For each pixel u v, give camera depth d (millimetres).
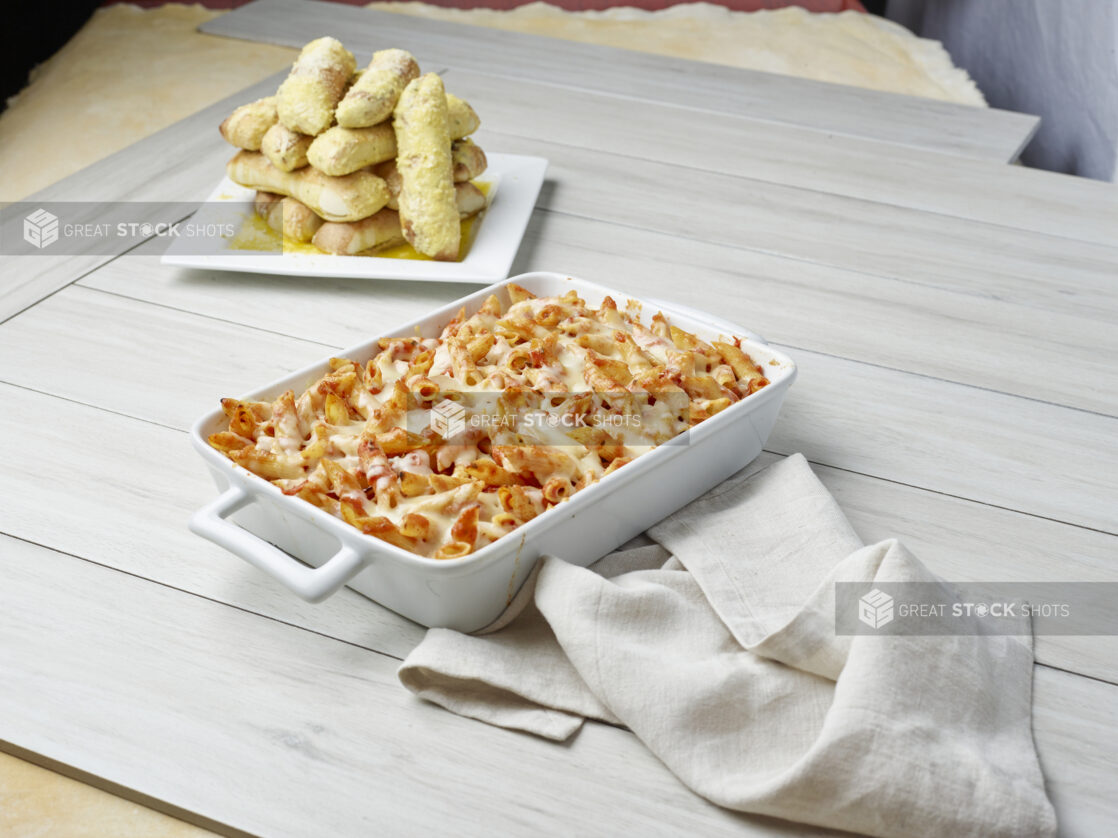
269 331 898
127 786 515
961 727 523
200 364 849
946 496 730
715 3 2389
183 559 657
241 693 567
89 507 695
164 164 1186
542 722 547
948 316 951
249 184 1010
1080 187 1205
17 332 882
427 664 548
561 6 2410
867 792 483
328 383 667
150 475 726
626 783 523
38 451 743
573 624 552
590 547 625
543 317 740
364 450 609
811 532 647
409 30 1603
